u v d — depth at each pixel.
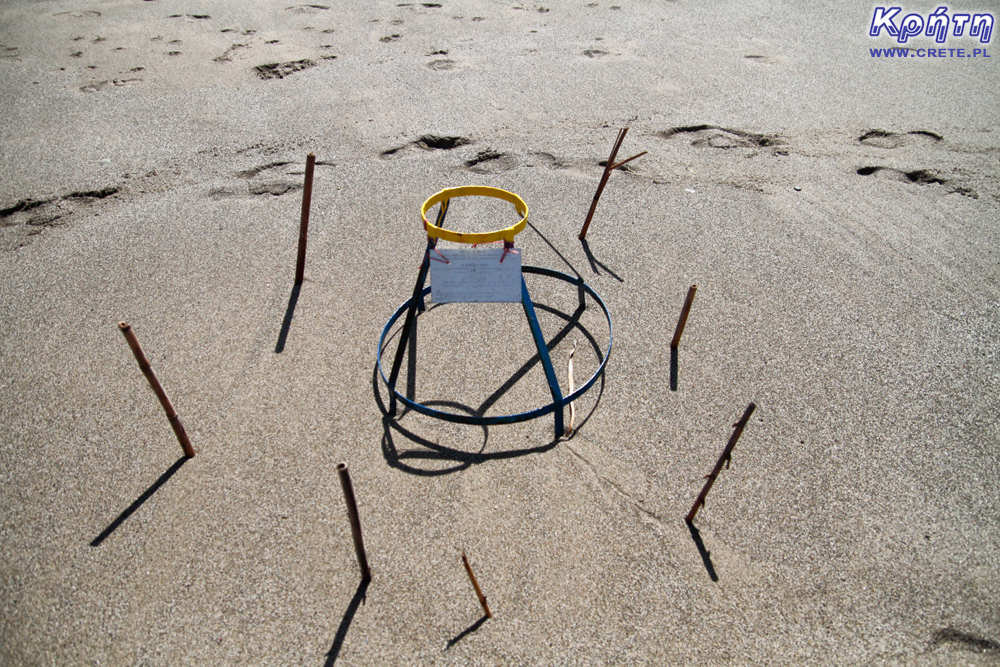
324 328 4.18
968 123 6.42
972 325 4.20
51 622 2.72
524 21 8.82
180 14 8.99
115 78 7.32
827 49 8.03
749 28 8.63
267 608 2.74
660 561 2.90
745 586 2.81
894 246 4.89
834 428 3.52
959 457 3.37
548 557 2.91
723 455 2.78
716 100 6.87
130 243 4.96
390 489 3.20
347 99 6.89
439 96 6.94
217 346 4.05
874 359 3.95
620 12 9.13
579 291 4.46
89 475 3.30
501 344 4.06
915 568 2.89
